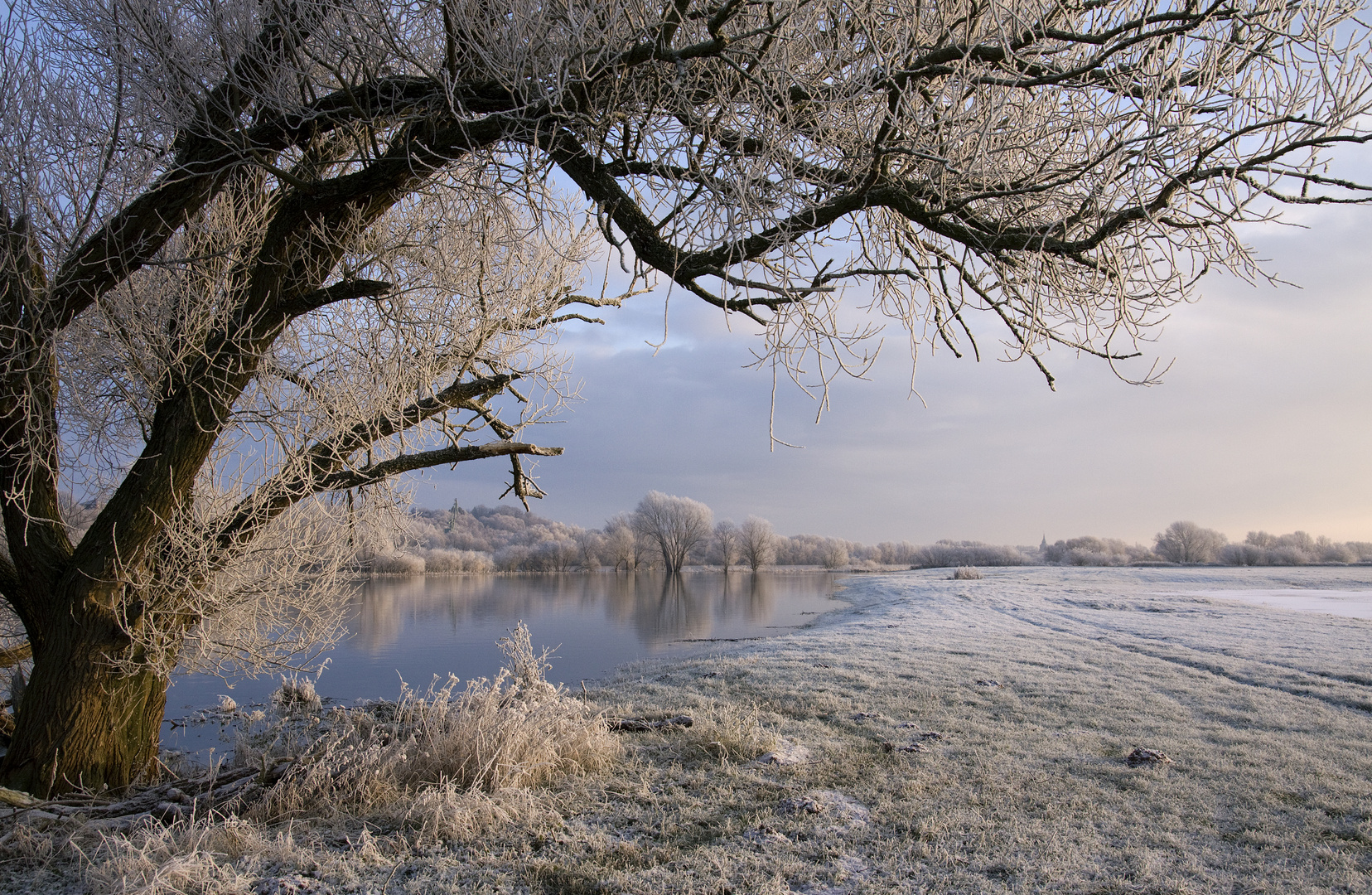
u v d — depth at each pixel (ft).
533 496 23.98
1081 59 11.71
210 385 17.76
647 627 72.95
